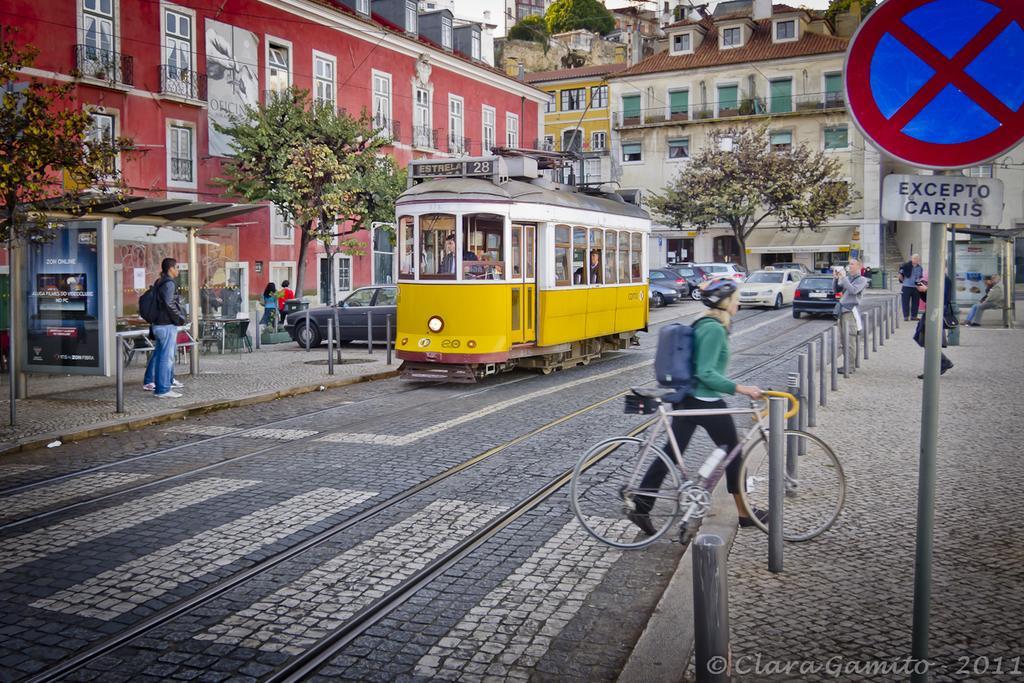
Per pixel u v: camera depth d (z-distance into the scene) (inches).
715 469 244.1
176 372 658.2
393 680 168.7
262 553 242.5
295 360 749.9
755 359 730.8
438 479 324.2
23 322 511.5
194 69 1104.2
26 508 292.2
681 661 170.4
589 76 2573.8
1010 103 134.1
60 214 492.7
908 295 1047.6
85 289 496.4
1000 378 572.4
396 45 1461.6
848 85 143.0
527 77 2684.5
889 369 633.6
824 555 229.8
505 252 570.9
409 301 580.1
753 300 1386.6
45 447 399.5
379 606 205.3
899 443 370.9
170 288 526.6
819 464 256.8
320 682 168.1
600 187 789.2
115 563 235.5
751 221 2300.7
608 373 651.5
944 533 245.9
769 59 2314.2
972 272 1042.7
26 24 916.6
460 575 225.8
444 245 568.7
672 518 244.1
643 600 209.0
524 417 455.8
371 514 279.6
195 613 201.5
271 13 1216.8
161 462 362.9
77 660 176.9
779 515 218.8
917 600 141.8
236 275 1159.6
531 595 212.1
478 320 562.9
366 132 1113.4
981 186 137.2
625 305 763.4
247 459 364.8
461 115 1672.0
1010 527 250.5
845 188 2057.1
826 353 598.2
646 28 3826.3
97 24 991.6
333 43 1332.4
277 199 1053.8
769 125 2310.5
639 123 2466.8
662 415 243.8
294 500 296.2
